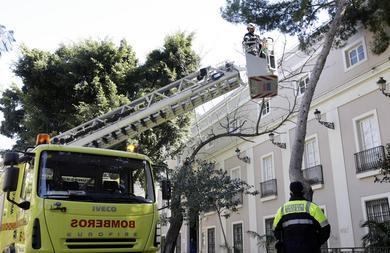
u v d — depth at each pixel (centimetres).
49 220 651
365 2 1480
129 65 2278
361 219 1522
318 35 1538
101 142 1252
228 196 1617
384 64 1487
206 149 2686
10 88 2306
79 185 725
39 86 2122
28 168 749
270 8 1496
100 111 2003
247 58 1163
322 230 576
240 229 2244
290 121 1808
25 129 2312
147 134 2048
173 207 1614
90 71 2150
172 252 1638
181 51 2303
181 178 1614
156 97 1383
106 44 2231
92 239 670
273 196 1986
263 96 1170
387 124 1477
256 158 2197
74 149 749
